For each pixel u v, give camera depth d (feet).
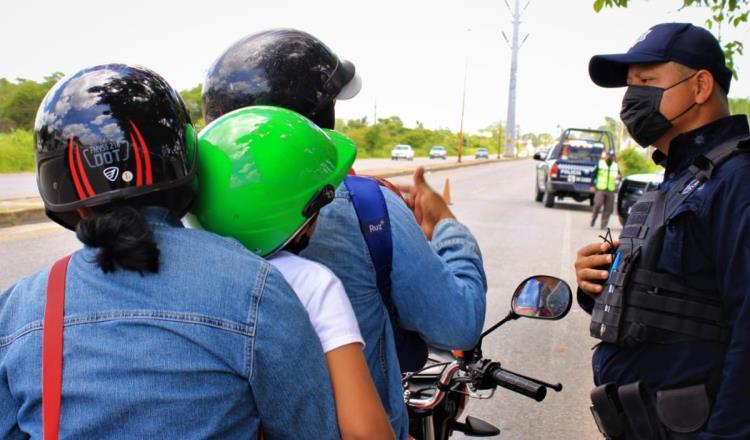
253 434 4.01
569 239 39.63
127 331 3.81
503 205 61.41
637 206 6.47
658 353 5.89
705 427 5.59
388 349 5.51
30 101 167.84
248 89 5.51
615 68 7.02
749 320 5.07
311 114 5.64
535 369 16.52
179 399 3.75
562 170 58.90
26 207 41.11
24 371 3.90
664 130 6.47
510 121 280.31
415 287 5.35
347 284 5.27
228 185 4.42
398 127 337.52
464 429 8.03
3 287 23.39
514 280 26.68
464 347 5.62
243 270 3.99
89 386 3.74
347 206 5.36
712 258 5.61
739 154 5.59
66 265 4.12
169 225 4.16
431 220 6.32
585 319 21.09
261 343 3.88
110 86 4.06
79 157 3.94
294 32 5.80
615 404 6.21
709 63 6.26
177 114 4.24
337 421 4.22
